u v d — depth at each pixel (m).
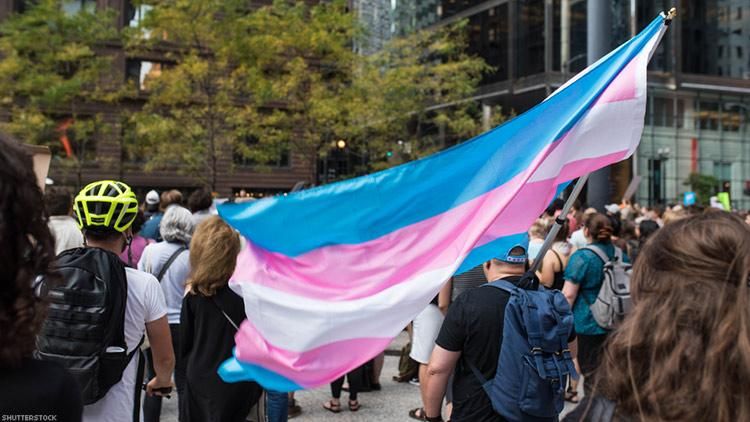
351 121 23.12
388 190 2.82
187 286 3.97
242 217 2.68
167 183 34.19
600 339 5.46
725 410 1.23
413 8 37.22
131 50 26.80
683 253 1.37
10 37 24.88
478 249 3.03
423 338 5.89
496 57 38.31
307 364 2.59
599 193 11.29
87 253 3.03
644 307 1.39
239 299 3.84
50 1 24.97
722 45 42.12
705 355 1.27
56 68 26.31
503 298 3.02
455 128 24.92
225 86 24.06
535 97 37.09
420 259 2.79
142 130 23.88
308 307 2.62
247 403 3.90
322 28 22.84
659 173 42.44
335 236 2.74
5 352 1.38
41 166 3.15
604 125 3.06
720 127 44.25
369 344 2.65
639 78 3.07
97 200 3.18
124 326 3.14
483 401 2.93
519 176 2.90
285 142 25.14
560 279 6.21
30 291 1.43
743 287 1.30
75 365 2.84
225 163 34.38
